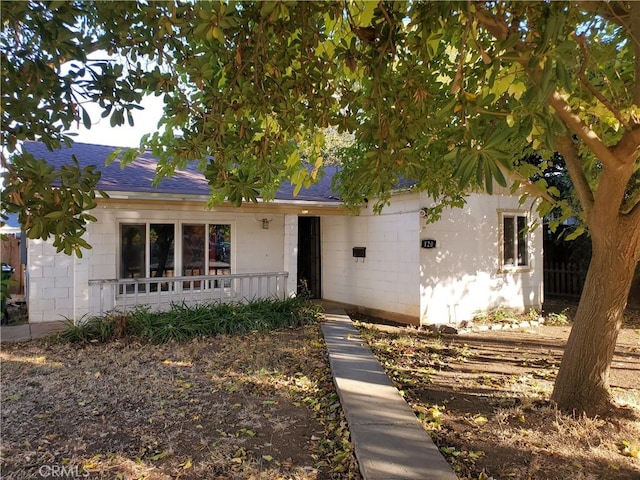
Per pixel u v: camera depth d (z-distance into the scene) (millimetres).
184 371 5668
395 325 9180
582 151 4688
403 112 3193
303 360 6215
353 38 3070
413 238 9117
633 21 3441
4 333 7629
